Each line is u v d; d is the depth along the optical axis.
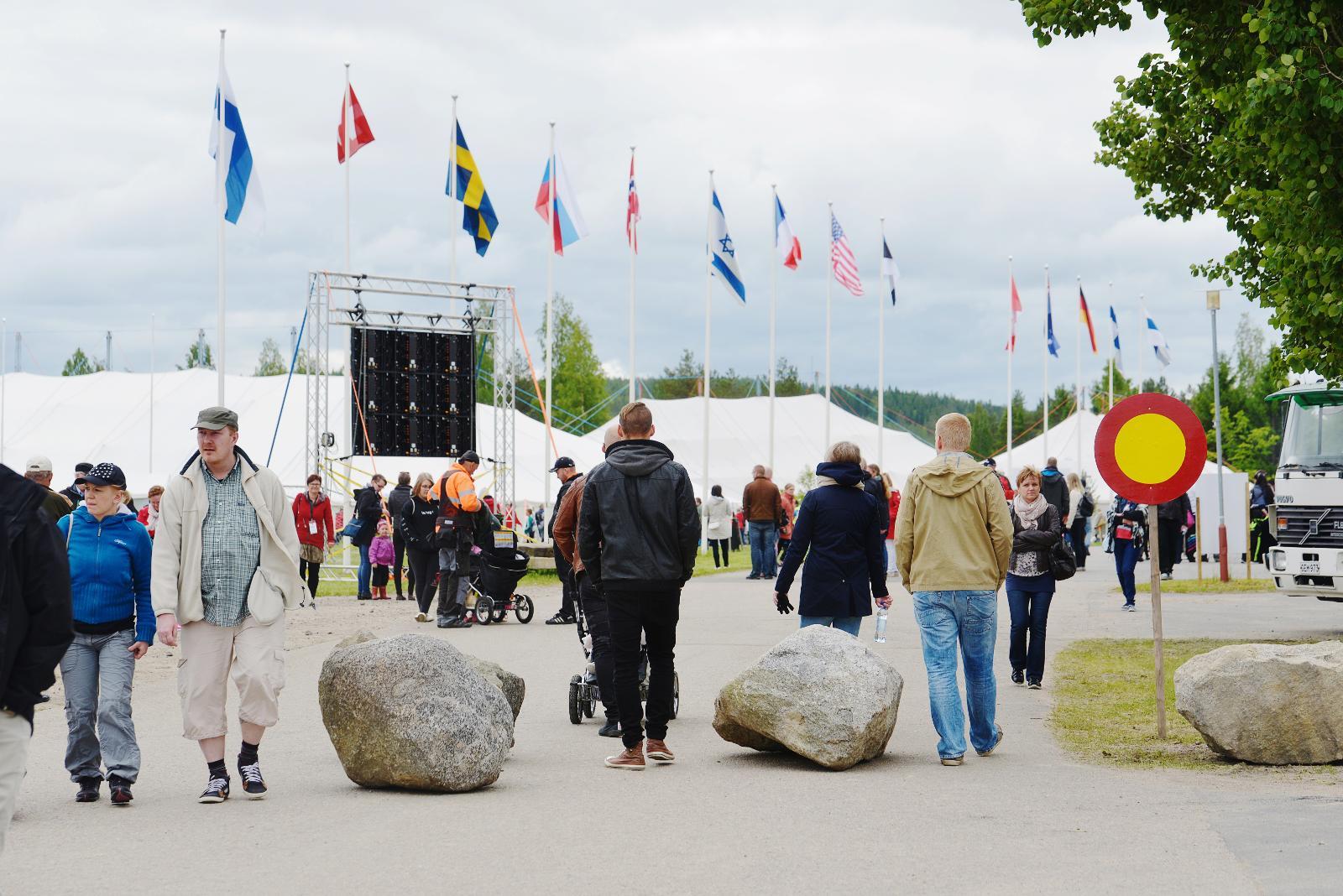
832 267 39.75
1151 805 7.56
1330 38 11.16
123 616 8.18
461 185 34.69
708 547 47.12
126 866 6.35
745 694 9.16
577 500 10.45
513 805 7.79
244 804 7.91
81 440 56.44
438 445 31.14
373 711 8.23
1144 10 12.51
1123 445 9.91
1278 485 18.22
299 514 23.77
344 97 33.31
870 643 16.97
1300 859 6.22
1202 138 15.34
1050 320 62.16
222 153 27.70
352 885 5.95
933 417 154.75
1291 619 18.86
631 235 38.38
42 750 10.07
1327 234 11.55
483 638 17.75
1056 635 17.39
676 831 7.04
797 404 68.50
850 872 6.13
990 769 8.86
